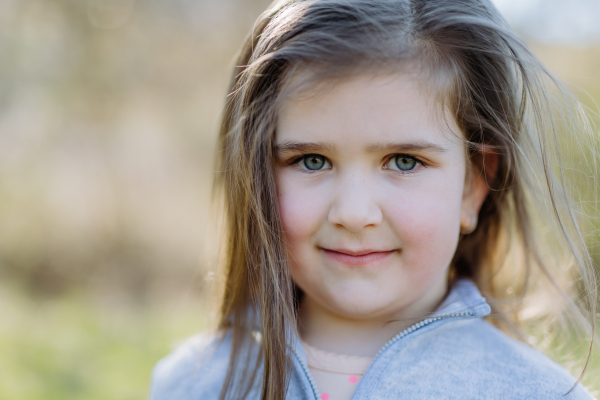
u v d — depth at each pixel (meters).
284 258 1.18
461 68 1.15
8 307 5.02
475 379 1.13
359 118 1.04
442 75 1.10
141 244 7.04
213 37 6.66
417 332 1.17
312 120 1.06
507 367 1.14
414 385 1.13
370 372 1.14
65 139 6.77
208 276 1.61
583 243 1.23
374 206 1.07
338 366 1.21
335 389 1.19
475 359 1.16
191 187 7.02
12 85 6.37
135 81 6.69
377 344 1.22
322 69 1.04
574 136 1.29
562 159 1.22
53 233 6.80
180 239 7.04
